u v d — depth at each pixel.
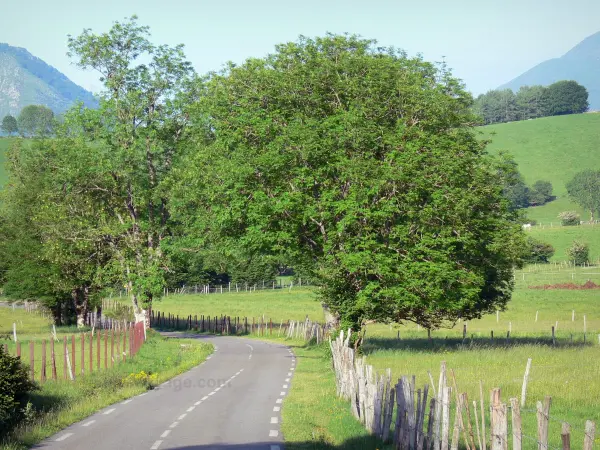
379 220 36.94
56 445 15.86
